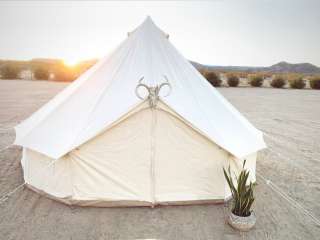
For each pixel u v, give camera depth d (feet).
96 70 17.26
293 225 13.71
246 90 95.76
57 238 11.85
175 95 15.11
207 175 14.52
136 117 13.74
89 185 13.91
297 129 36.88
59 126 15.07
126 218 13.46
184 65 17.46
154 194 14.24
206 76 107.24
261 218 14.24
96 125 13.76
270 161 23.43
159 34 17.94
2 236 11.91
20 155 22.04
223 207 14.75
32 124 16.88
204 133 13.87
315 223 13.99
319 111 53.67
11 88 74.59
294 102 66.23
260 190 17.60
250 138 16.22
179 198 14.49
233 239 12.26
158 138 13.99
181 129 14.05
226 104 17.79
